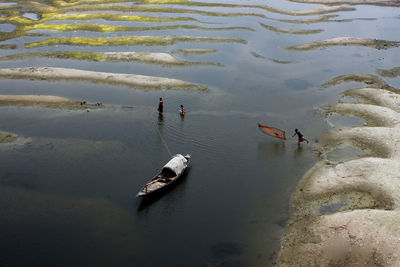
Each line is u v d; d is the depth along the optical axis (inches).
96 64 2445.9
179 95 1990.7
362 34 3095.5
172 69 2358.5
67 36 3031.5
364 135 1514.5
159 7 3961.6
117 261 955.3
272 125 1681.8
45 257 965.2
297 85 2130.9
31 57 2561.5
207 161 1402.6
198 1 4328.3
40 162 1391.5
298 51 2672.2
